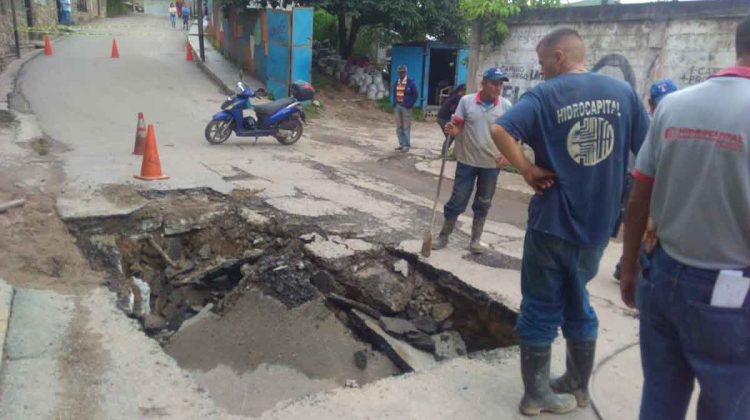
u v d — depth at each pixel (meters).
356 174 9.84
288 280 5.76
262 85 18.25
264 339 5.11
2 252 5.28
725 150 2.12
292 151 11.43
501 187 9.66
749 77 2.17
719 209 2.15
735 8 7.83
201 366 4.77
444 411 3.43
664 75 8.70
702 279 2.20
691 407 3.48
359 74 20.72
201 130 12.53
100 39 25.20
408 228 6.72
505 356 4.11
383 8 18.97
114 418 3.23
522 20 10.52
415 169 10.83
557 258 3.12
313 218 6.83
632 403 3.56
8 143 9.62
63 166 8.37
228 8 19.95
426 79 20.47
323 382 4.55
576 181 3.02
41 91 14.73
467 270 5.52
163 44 25.03
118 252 6.10
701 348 2.22
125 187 7.41
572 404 3.42
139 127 9.52
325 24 23.02
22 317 4.23
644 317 2.47
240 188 7.89
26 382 3.48
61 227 6.04
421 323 5.27
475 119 5.54
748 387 2.18
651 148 2.41
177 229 6.65
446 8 20.34
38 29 21.27
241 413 4.09
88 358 3.79
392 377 3.80
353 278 5.57
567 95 3.03
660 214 2.35
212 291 6.25
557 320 3.28
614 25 9.23
